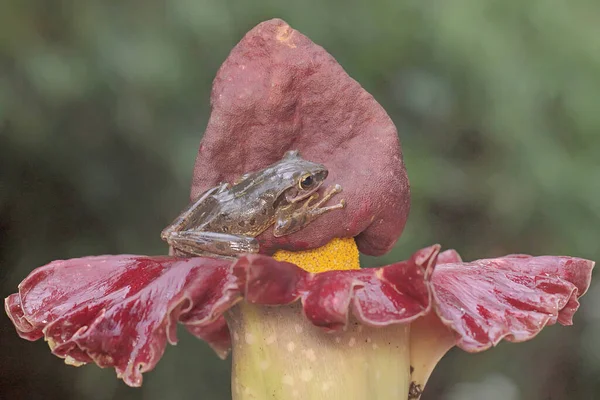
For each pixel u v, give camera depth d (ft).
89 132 7.09
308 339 4.46
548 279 4.50
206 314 4.35
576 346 9.54
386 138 4.55
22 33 6.79
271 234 4.50
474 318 4.43
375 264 7.95
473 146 8.77
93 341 4.34
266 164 4.55
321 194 4.51
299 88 4.53
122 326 4.36
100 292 4.41
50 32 7.03
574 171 8.17
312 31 7.92
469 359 9.48
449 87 8.34
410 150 8.36
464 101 8.36
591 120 8.16
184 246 4.50
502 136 8.26
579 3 8.34
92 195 7.18
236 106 4.52
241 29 7.59
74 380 7.39
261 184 4.50
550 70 8.16
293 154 4.54
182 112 7.34
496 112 8.21
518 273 4.52
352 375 4.45
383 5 8.16
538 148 8.22
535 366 9.53
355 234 4.53
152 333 4.34
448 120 8.52
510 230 8.63
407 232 8.11
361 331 4.46
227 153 4.54
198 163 4.54
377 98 8.44
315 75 4.53
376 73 8.38
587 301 9.43
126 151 7.26
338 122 4.55
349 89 4.54
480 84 8.19
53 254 7.12
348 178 4.52
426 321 4.56
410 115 8.63
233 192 4.51
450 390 9.42
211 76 7.43
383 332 4.47
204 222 4.50
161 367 7.75
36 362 7.23
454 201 8.61
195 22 7.27
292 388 4.46
